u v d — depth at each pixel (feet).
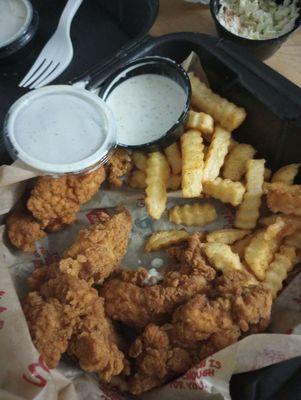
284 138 0.74
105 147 0.70
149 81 0.79
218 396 0.56
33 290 0.66
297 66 0.83
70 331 0.60
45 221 0.72
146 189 0.74
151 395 0.61
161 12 0.90
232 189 0.72
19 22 0.85
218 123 0.77
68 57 0.83
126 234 0.72
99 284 0.70
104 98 0.76
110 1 0.88
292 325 0.60
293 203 0.69
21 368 0.53
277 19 0.85
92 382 0.60
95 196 0.78
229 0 0.86
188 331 0.60
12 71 0.86
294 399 0.56
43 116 0.72
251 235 0.73
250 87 0.72
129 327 0.69
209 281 0.67
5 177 0.66
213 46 0.76
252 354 0.57
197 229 0.76
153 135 0.76
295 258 0.70
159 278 0.69
